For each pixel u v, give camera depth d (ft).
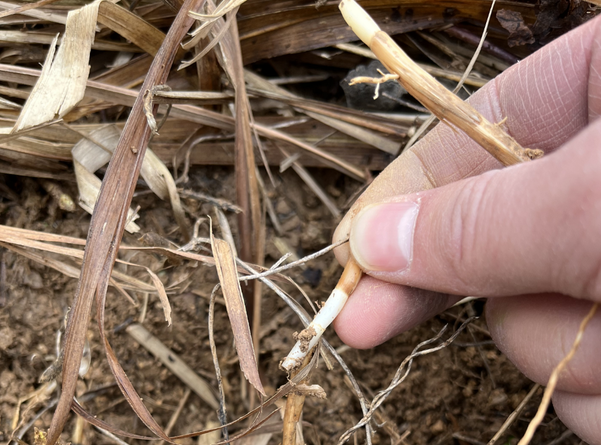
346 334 0.38
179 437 0.31
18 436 0.40
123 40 0.45
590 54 0.34
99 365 0.44
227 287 0.33
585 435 0.33
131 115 0.32
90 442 0.43
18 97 0.43
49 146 0.41
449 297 0.40
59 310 0.43
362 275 0.38
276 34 0.45
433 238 0.30
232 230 0.46
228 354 0.48
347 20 0.30
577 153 0.22
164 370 0.46
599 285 0.24
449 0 0.44
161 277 0.45
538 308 0.32
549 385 0.21
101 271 0.31
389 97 0.46
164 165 0.42
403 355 0.49
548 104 0.37
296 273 0.49
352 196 0.48
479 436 0.47
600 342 0.29
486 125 0.29
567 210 0.23
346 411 0.48
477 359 0.48
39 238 0.34
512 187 0.25
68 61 0.35
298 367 0.33
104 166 0.44
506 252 0.26
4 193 0.43
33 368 0.42
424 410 0.48
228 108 0.46
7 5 0.42
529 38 0.43
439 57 0.49
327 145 0.47
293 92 0.50
